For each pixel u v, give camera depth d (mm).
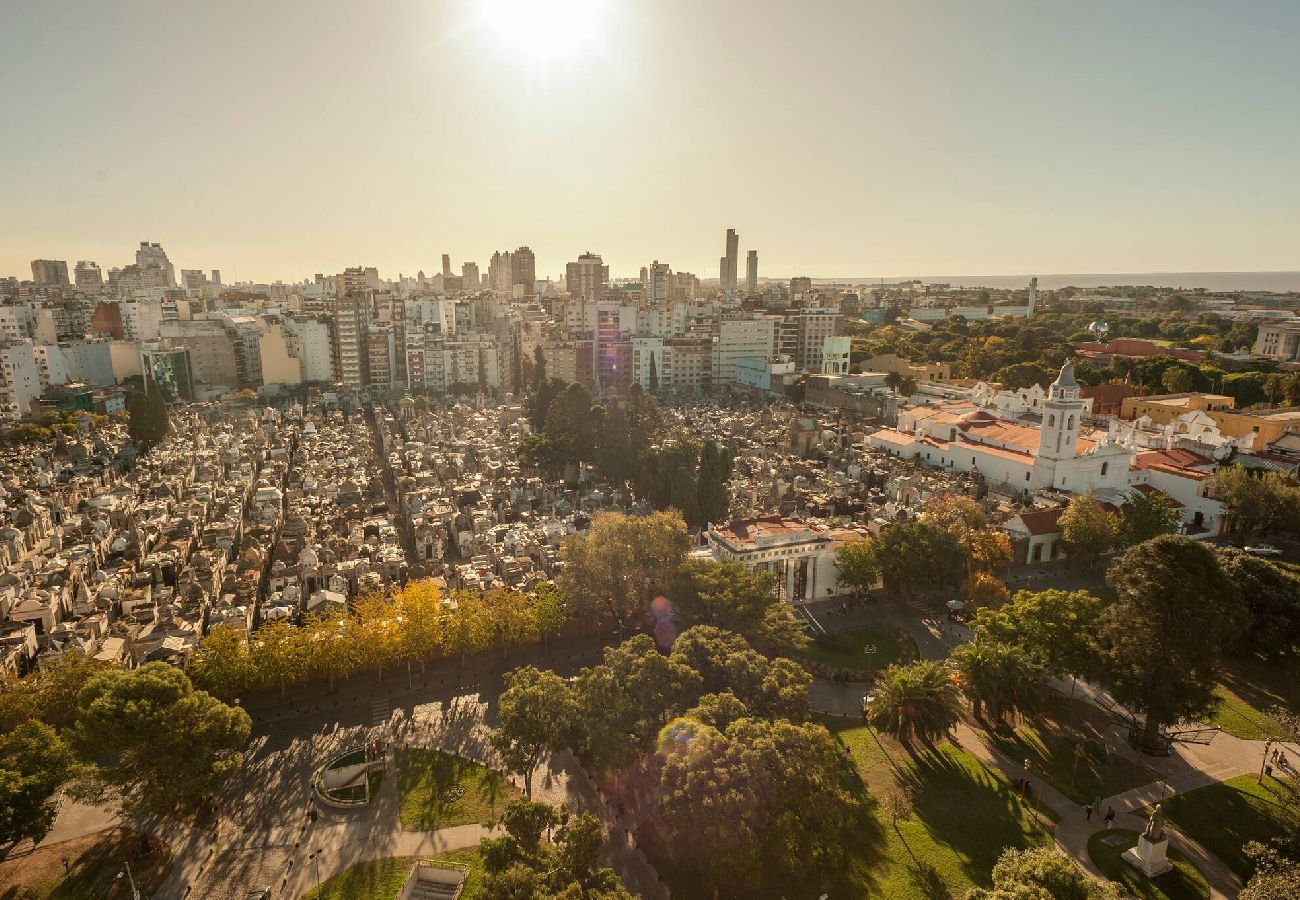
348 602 128000
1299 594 115438
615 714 85688
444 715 103312
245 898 73938
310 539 154250
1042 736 99875
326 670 107250
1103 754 94875
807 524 149000
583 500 192500
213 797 85688
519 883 62500
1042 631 103188
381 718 102625
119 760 91438
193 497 181375
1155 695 91375
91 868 77625
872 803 86938
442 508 176500
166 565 137375
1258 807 85250
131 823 84125
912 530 135625
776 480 198625
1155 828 76062
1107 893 62344
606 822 83875
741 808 70688
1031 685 95438
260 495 181750
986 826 83438
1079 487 181375
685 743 78250
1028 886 60562
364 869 77438
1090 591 141625
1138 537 148750
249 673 100312
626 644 98000
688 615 118750
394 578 141375
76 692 91688
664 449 189625
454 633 109688
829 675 114750
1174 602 90688
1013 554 152625
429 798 87438
